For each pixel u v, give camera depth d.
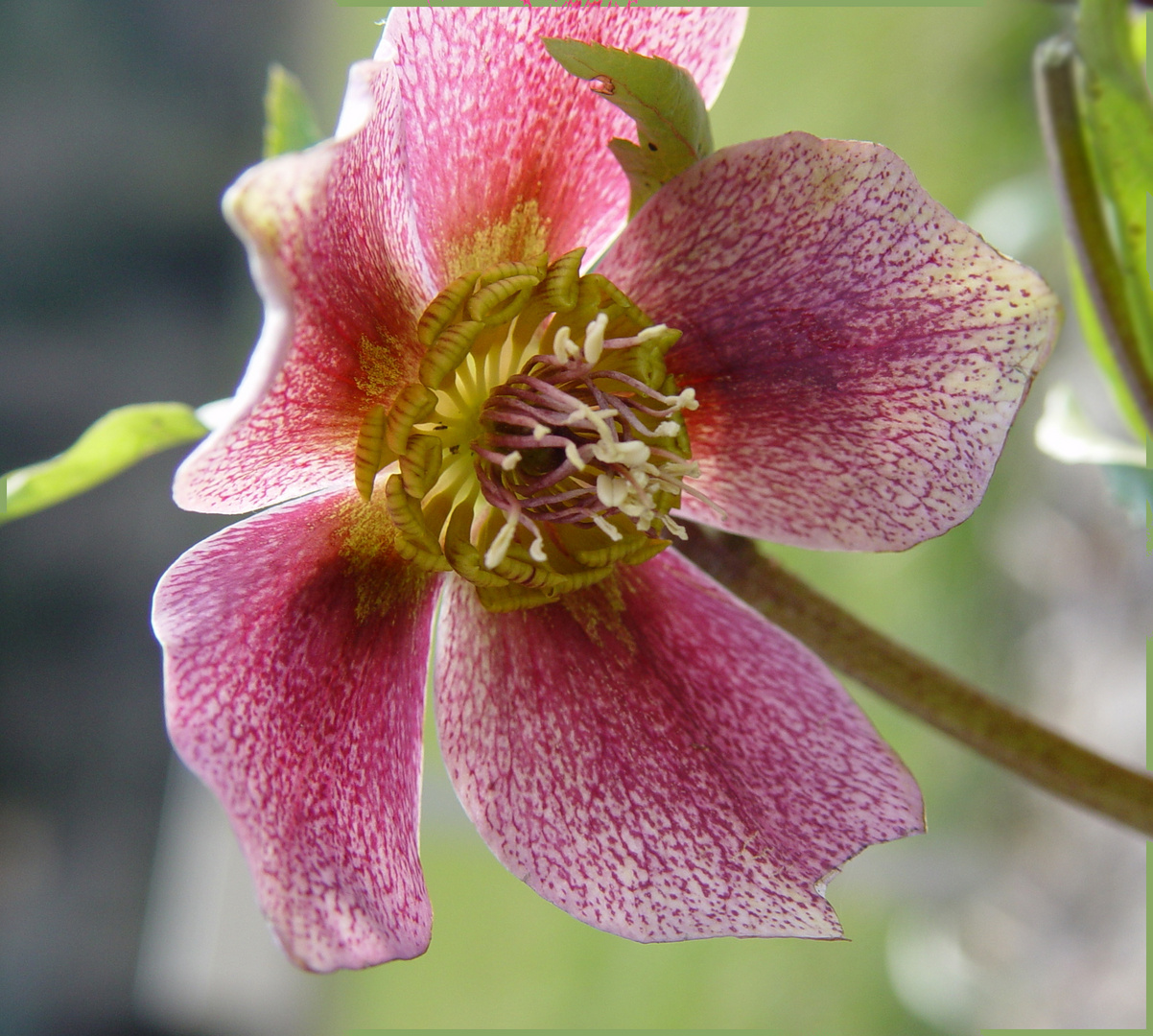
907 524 0.23
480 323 0.23
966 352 0.23
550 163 0.23
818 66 0.75
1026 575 0.58
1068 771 0.23
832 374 0.23
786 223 0.23
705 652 0.24
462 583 0.24
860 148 0.23
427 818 0.64
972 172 0.64
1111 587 0.54
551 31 0.23
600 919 0.23
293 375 0.22
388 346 0.23
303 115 0.26
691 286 0.23
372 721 0.23
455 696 0.24
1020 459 0.59
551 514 0.23
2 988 0.68
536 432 0.23
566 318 0.23
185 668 0.21
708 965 0.67
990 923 0.58
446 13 0.22
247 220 0.20
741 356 0.24
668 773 0.24
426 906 0.23
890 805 0.23
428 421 0.23
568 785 0.24
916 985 0.58
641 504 0.23
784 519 0.24
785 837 0.23
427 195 0.23
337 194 0.21
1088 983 0.52
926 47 0.69
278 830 0.21
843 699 0.23
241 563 0.22
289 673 0.22
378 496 0.23
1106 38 0.24
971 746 0.23
